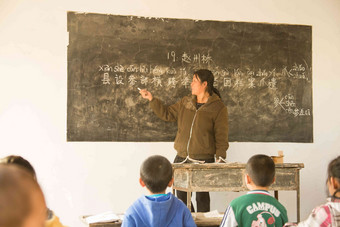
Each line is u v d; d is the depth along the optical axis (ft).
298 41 14.53
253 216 6.79
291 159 14.32
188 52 13.84
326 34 14.74
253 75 14.20
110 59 13.39
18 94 12.83
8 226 1.72
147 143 13.50
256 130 14.14
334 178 5.24
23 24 12.93
